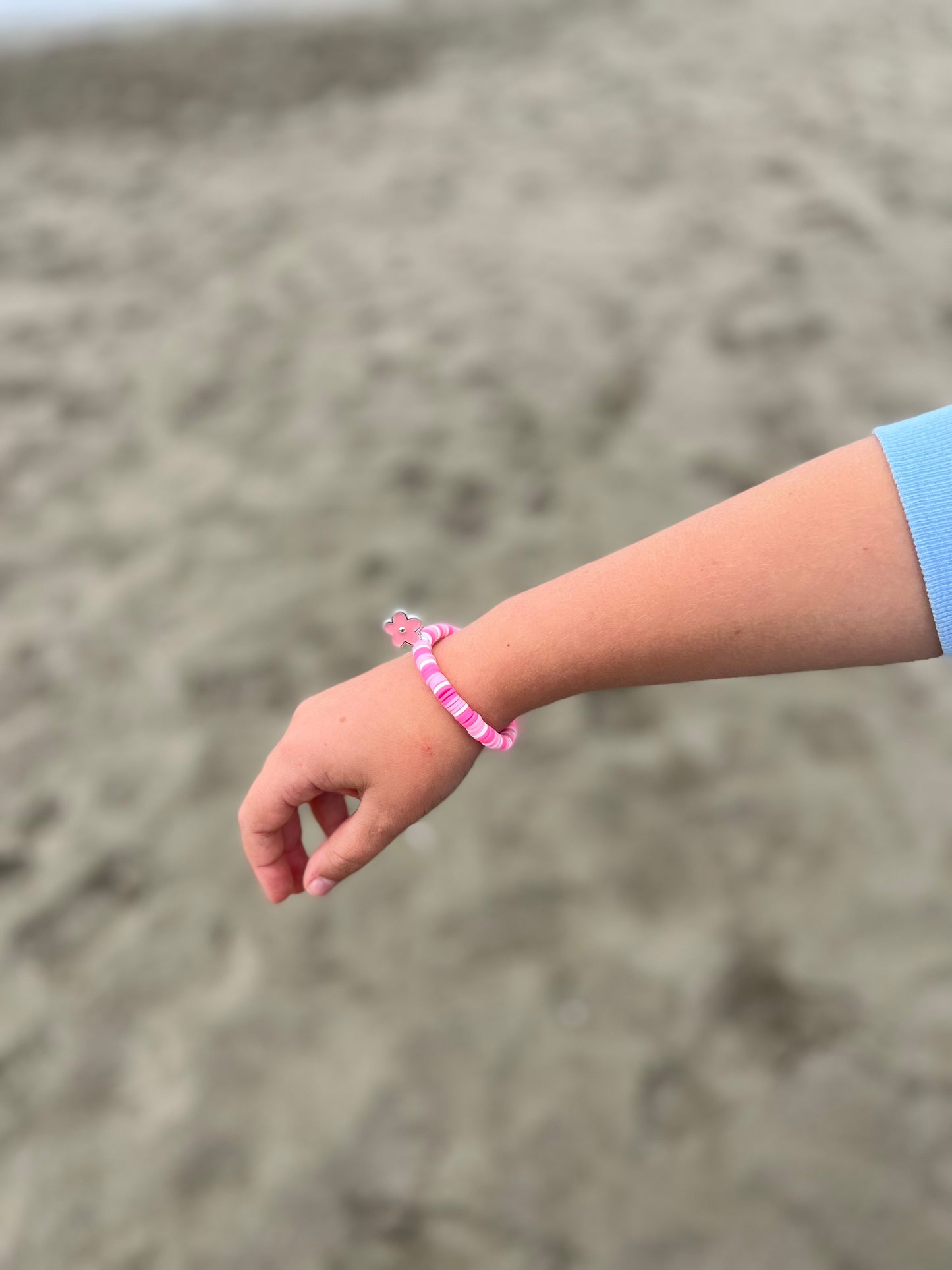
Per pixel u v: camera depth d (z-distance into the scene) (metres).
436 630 0.43
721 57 2.37
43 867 1.03
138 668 1.20
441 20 2.66
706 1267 0.74
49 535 1.38
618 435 1.42
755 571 0.36
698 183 1.94
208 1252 0.78
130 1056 0.89
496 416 1.47
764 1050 0.84
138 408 1.56
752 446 1.39
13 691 1.19
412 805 0.43
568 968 0.91
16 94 2.51
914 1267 0.72
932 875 0.93
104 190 2.11
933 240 1.76
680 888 0.95
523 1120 0.83
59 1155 0.84
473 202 1.94
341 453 1.44
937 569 0.34
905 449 0.35
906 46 2.42
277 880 0.48
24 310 1.79
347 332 1.66
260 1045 0.89
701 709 1.08
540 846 0.99
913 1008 0.85
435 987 0.91
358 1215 0.79
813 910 0.92
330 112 2.31
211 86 2.46
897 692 1.07
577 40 2.51
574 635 0.39
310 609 1.24
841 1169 0.77
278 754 0.44
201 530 1.36
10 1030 0.92
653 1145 0.80
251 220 1.96
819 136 2.06
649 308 1.64
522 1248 0.76
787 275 1.69
